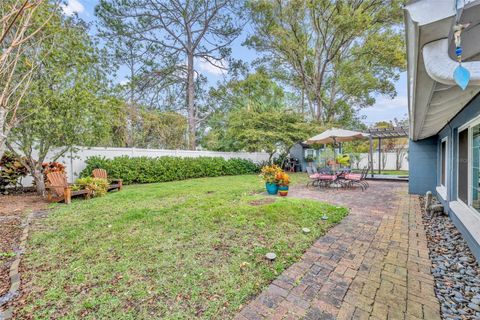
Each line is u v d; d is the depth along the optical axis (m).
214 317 1.86
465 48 1.51
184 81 17.58
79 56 6.85
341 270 2.56
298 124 13.63
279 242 3.28
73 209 5.25
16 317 1.86
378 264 2.70
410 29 1.61
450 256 2.95
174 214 4.67
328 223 4.11
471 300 2.08
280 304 2.00
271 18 14.11
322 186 8.93
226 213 4.61
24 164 6.66
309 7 13.06
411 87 2.35
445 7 1.29
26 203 5.93
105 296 2.12
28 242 3.37
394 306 1.97
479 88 2.10
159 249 3.08
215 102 18.67
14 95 5.21
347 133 8.73
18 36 2.94
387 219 4.45
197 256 2.87
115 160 9.24
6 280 2.43
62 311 1.93
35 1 2.89
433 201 5.73
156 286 2.26
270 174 7.05
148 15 14.71
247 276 2.43
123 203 5.79
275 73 16.98
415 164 7.17
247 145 13.73
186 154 12.27
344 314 1.88
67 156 7.95
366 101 15.96
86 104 6.60
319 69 15.87
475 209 3.48
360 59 14.45
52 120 6.00
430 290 2.21
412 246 3.20
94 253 2.97
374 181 10.60
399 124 18.44
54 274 2.49
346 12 12.31
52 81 6.30
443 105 2.88
